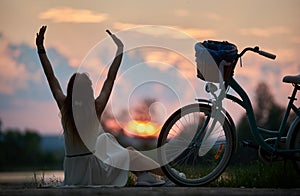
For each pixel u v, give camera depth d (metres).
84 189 9.03
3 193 8.50
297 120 9.88
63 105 9.52
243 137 11.91
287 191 8.93
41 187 9.71
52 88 9.61
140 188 9.23
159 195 8.07
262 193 8.50
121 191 8.59
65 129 9.51
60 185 9.67
